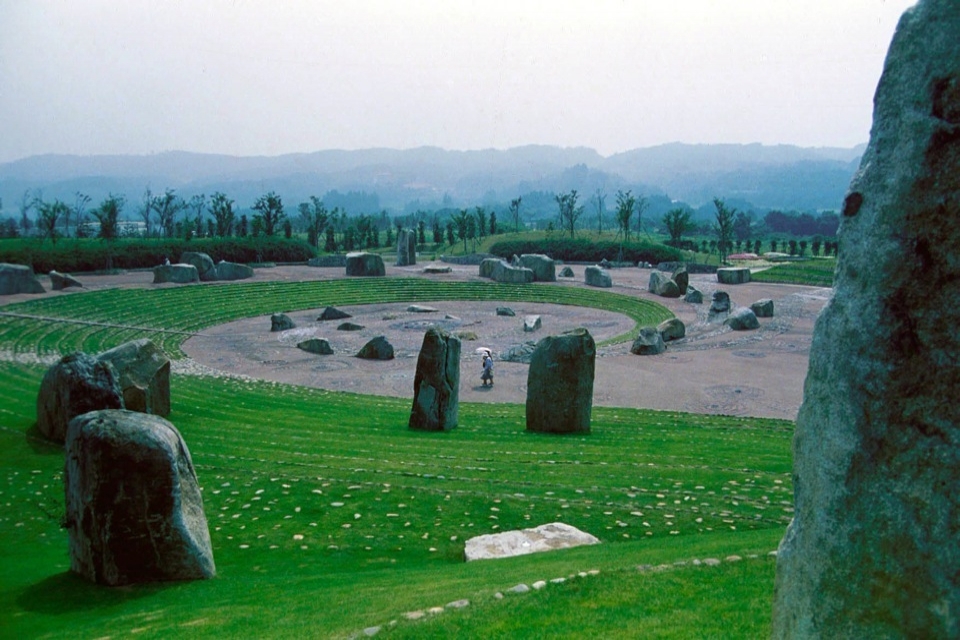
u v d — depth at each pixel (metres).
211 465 24.05
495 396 42.06
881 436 6.13
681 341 56.75
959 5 5.80
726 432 30.80
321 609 12.77
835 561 6.38
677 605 11.58
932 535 5.77
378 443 27.75
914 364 5.98
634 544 16.67
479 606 11.98
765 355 51.28
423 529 18.94
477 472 23.44
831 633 6.39
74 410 25.77
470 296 82.38
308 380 46.31
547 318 70.81
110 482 14.72
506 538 17.53
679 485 22.06
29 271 64.06
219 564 17.02
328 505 20.47
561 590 12.46
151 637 11.74
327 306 75.38
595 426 32.19
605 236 128.75
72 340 52.91
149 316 64.31
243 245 101.62
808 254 151.50
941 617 5.68
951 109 5.79
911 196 5.99
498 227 173.25
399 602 12.77
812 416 6.79
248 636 11.52
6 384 36.00
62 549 18.00
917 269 5.98
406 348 56.53
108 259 84.12
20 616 13.32
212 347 56.31
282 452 26.06
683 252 132.12
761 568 13.07
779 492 21.27
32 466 23.84
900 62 6.23
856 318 6.36
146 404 30.86
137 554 14.94
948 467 5.73
